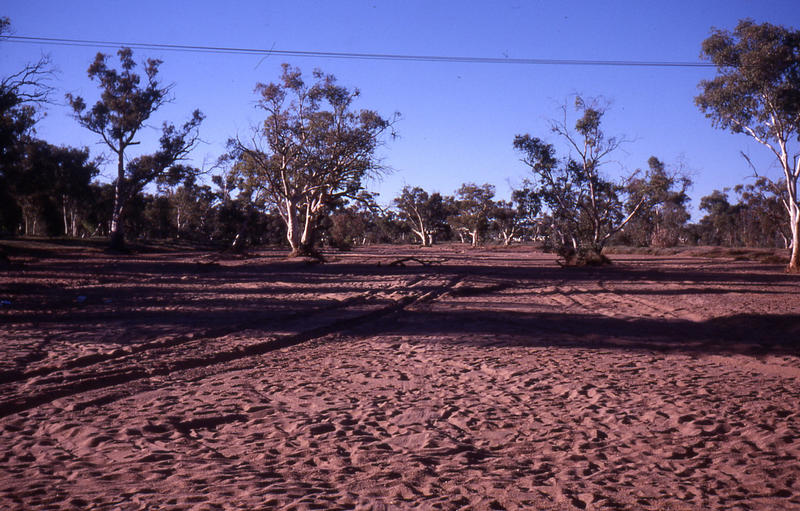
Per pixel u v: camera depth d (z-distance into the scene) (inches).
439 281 1129.4
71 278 1076.5
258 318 623.8
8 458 216.7
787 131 1288.1
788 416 279.3
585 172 1731.1
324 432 255.9
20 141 1663.4
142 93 2100.1
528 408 296.5
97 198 3107.8
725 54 1238.3
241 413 283.3
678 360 420.5
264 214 3804.1
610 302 799.1
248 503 174.9
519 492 187.5
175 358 412.2
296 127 1763.0
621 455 227.1
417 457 222.5
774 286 1011.3
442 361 416.5
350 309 714.8
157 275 1204.5
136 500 176.4
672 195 1755.7
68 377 346.6
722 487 192.9
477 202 4360.2
